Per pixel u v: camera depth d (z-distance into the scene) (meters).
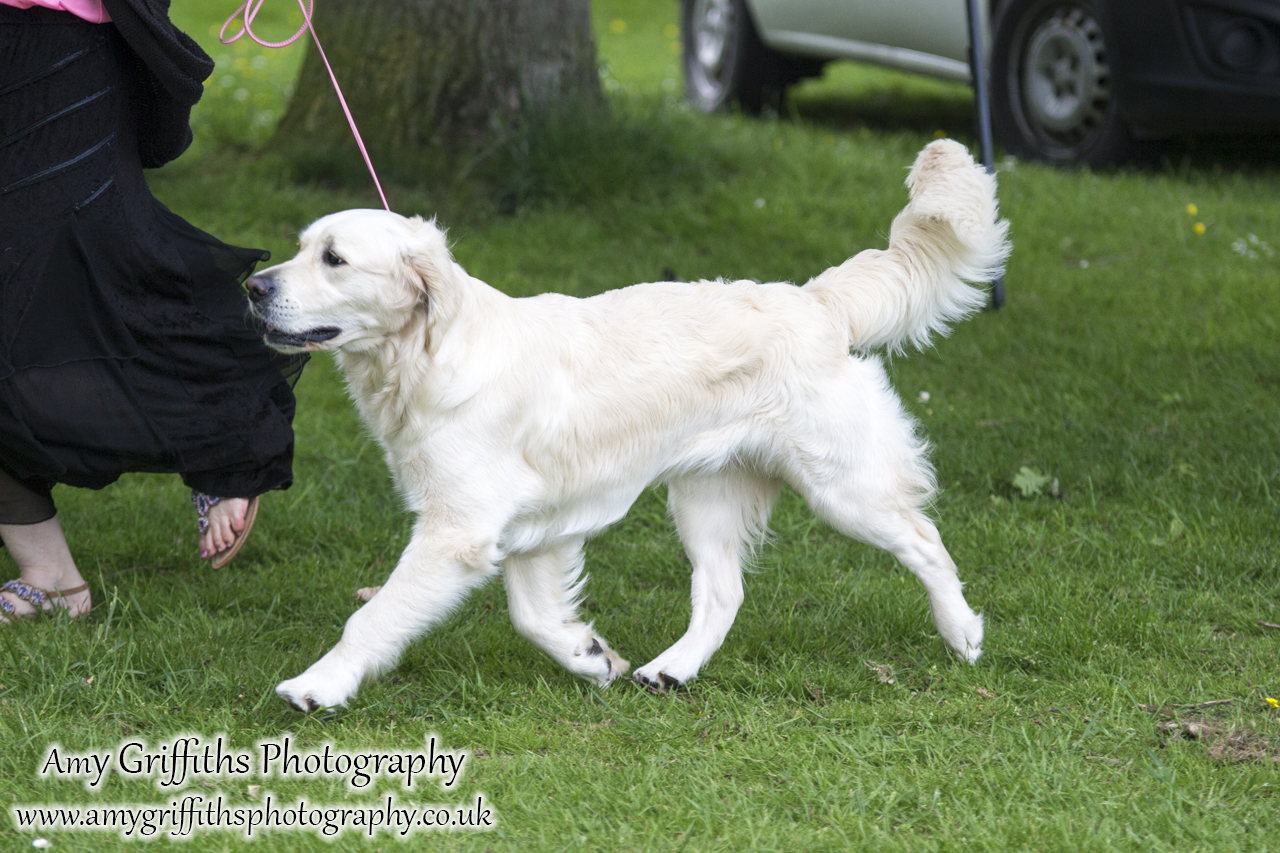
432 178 9.02
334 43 9.23
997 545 4.97
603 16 21.58
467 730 3.56
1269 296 7.58
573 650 3.88
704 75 13.23
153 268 3.82
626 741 3.53
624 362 3.74
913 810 3.15
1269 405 6.23
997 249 4.05
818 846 2.96
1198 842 2.97
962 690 3.85
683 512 4.12
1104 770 3.31
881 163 10.34
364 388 3.66
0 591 4.16
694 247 8.59
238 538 4.41
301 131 9.40
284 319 3.44
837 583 4.68
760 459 3.99
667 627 4.37
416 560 3.56
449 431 3.52
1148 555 4.84
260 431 4.09
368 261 3.42
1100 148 10.09
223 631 4.14
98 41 3.71
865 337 4.05
